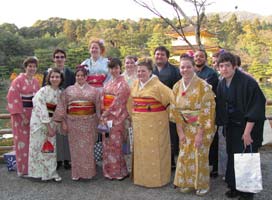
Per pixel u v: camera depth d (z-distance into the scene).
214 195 3.72
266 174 4.38
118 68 4.12
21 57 30.94
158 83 3.92
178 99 3.71
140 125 3.94
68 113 4.16
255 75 22.28
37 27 51.09
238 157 3.30
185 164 3.74
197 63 4.20
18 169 4.36
